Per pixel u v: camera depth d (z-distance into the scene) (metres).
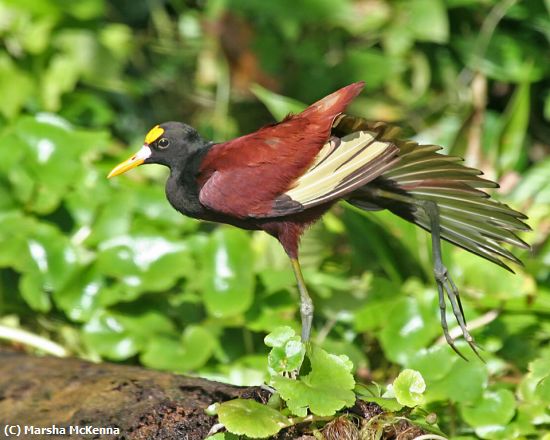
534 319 10.96
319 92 14.32
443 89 14.15
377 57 14.15
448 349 9.77
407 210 9.14
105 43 14.16
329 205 8.65
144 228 11.63
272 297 11.44
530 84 13.90
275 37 14.48
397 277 11.90
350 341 11.49
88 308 11.34
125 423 8.51
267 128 8.52
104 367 9.38
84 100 13.84
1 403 8.94
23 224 11.67
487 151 13.23
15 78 13.45
